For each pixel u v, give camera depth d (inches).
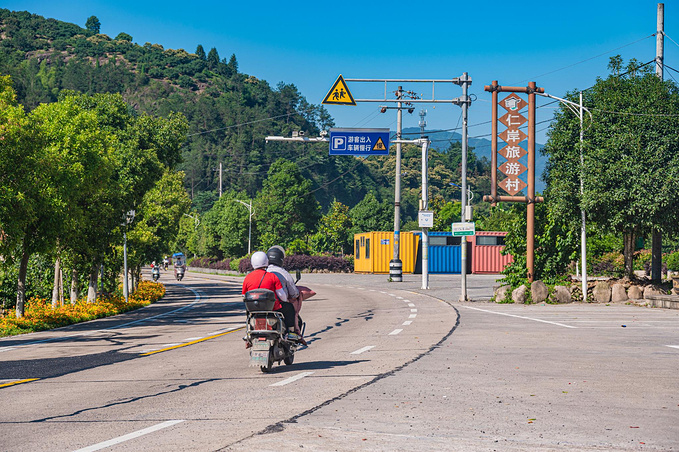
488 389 323.6
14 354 547.8
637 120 974.4
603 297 1029.8
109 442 231.1
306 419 260.5
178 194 2242.9
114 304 1191.6
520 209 1085.1
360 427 245.8
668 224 975.0
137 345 602.2
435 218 3602.4
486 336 577.6
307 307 1062.4
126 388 358.3
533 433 235.9
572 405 285.1
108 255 1333.7
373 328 681.6
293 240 3890.3
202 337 666.8
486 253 2536.9
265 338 395.5
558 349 485.1
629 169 951.6
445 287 1571.1
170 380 383.9
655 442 223.5
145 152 1374.3
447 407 281.7
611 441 225.0
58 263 1181.1
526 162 1067.3
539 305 1000.2
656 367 394.6
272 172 4343.0
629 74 1049.5
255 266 407.8
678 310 879.1
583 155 1013.8
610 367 394.9
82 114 995.3
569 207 1043.9
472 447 217.3
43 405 312.0
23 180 836.6
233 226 4124.0
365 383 344.5
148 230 1726.1
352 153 1301.7
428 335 593.0
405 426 247.3
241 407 290.2
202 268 4507.9
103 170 1021.8
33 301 1095.6
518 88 1066.1
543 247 1074.1
